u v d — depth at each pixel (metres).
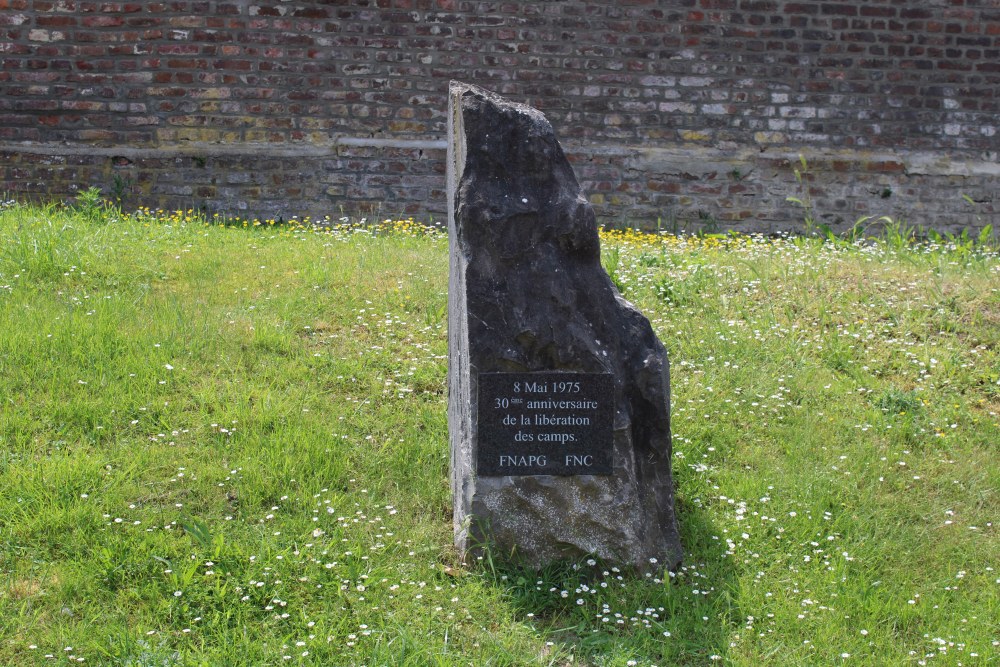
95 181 9.22
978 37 9.83
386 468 4.38
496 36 9.45
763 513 4.26
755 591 3.78
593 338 3.84
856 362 5.53
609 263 6.55
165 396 4.71
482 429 3.77
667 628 3.58
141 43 9.17
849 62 9.76
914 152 9.87
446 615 3.57
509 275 3.83
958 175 9.90
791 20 9.68
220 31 9.20
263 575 3.61
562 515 3.80
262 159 9.33
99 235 6.86
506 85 9.50
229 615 3.45
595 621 3.62
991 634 3.62
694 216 9.76
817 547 4.08
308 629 3.43
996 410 5.15
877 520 4.27
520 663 3.37
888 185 9.87
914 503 4.41
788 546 4.09
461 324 3.95
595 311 3.88
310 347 5.37
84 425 4.43
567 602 3.70
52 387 4.66
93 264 6.25
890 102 9.83
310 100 9.34
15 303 5.54
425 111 9.45
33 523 3.75
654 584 3.78
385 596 3.61
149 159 9.24
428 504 4.19
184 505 3.98
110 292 5.89
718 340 5.71
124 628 3.33
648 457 3.91
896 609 3.71
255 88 9.28
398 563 3.81
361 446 4.51
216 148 9.29
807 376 5.38
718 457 4.68
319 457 4.34
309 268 6.43
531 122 4.02
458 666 3.31
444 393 5.01
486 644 3.44
